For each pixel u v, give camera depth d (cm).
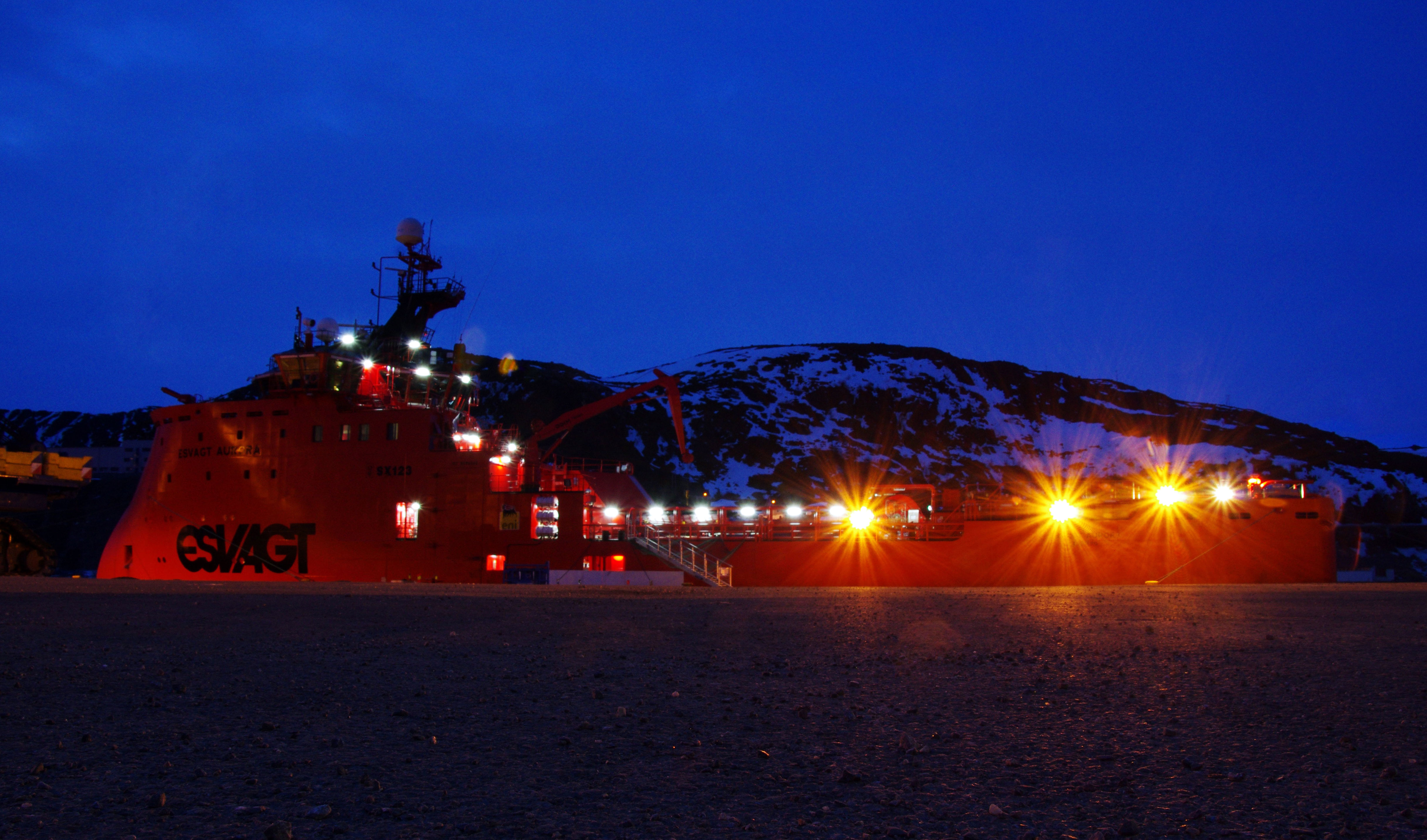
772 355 19725
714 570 4162
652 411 15338
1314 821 436
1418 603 2108
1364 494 13175
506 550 4134
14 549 3881
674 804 470
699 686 890
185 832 414
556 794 490
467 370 5109
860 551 4153
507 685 897
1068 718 712
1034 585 4106
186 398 4703
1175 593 2597
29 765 548
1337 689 837
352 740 632
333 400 4359
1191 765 553
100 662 1044
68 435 19588
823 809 461
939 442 16112
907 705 778
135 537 4562
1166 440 16600
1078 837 414
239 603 2045
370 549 4216
